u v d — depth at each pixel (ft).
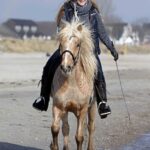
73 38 36.11
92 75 38.09
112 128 55.83
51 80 38.63
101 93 39.96
